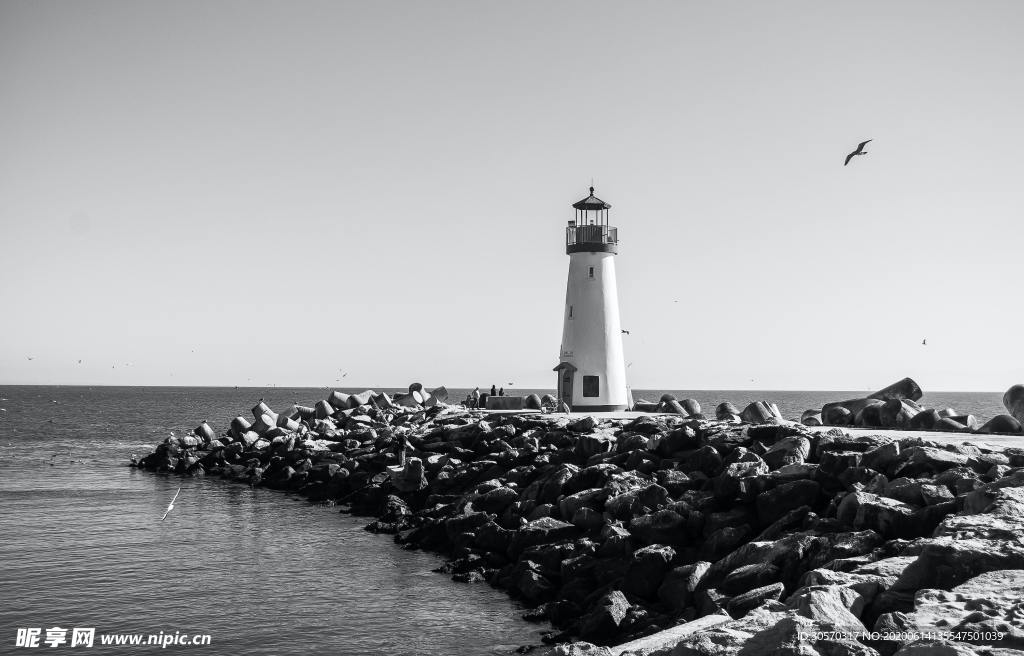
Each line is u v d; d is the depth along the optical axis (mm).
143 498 51156
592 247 60344
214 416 152500
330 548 36406
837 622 13328
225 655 24031
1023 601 13469
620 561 26328
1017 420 38000
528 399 62719
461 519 34875
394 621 26375
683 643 13445
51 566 33594
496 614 26719
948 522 18891
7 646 25000
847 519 22672
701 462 31703
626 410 61188
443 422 56344
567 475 34406
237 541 38000
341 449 57406
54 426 119375
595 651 15516
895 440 29234
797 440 29750
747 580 21000
